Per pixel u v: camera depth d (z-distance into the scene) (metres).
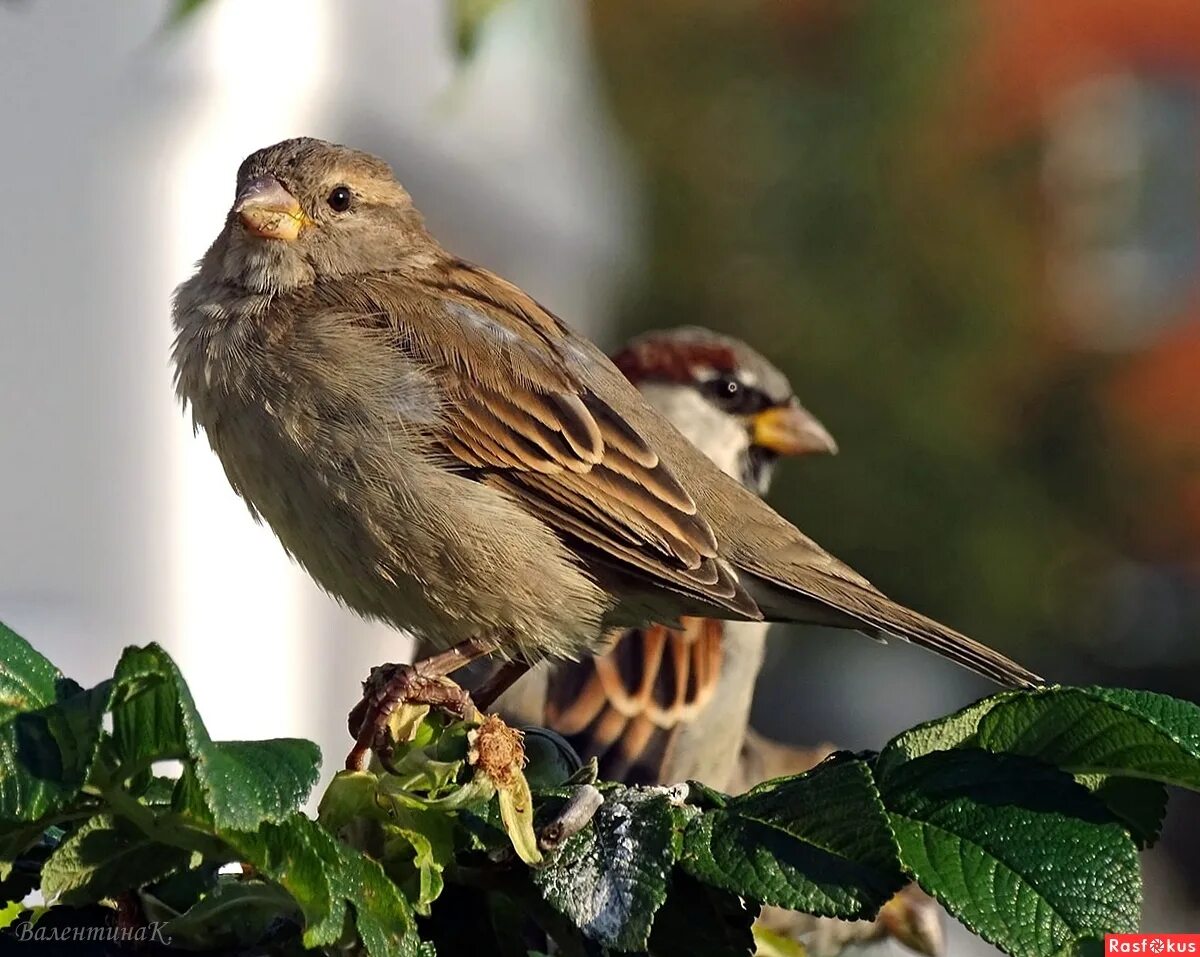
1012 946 3.65
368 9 13.78
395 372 6.55
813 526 18.00
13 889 4.12
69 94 12.23
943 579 18.19
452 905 4.24
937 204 18.98
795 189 18.61
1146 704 3.91
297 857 3.61
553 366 6.89
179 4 6.36
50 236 12.21
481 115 15.55
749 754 9.16
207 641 12.64
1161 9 22.91
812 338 18.19
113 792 3.69
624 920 3.84
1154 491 19.62
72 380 12.30
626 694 8.27
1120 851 3.74
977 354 18.80
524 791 4.04
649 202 18.47
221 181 12.59
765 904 3.82
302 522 6.55
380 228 7.13
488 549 6.53
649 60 18.44
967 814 3.84
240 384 6.55
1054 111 21.19
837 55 18.92
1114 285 21.84
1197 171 23.23
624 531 6.73
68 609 12.20
